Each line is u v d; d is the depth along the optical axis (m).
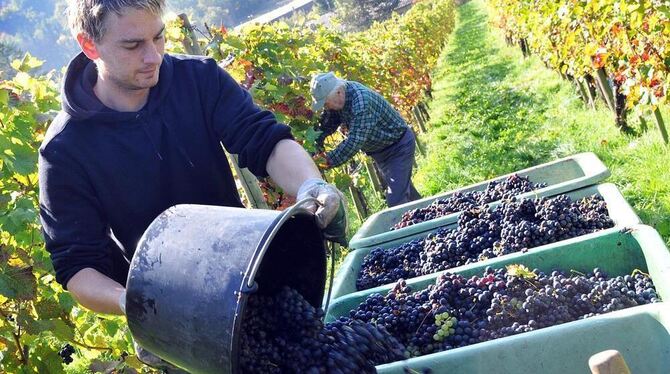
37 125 3.61
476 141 9.05
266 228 1.74
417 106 12.59
